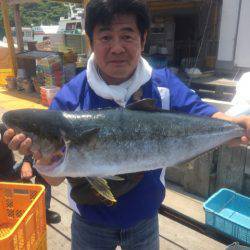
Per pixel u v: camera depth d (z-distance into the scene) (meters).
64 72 9.21
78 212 2.06
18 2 10.44
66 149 1.75
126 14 1.73
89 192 1.89
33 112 1.79
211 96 7.25
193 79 7.77
